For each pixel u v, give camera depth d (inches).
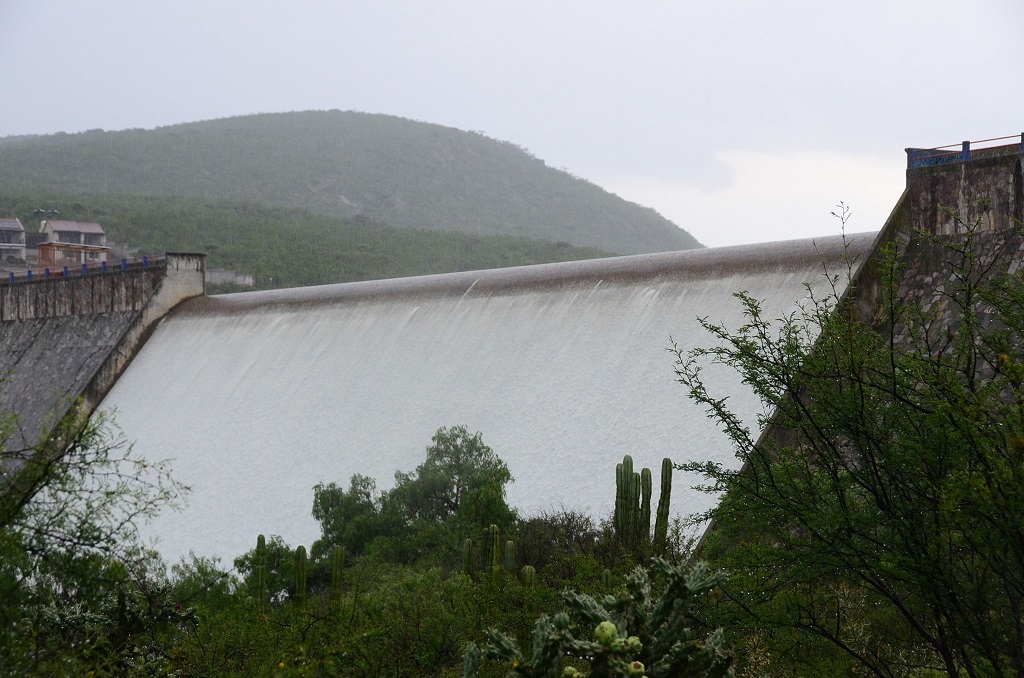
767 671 593.0
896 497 558.3
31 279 3612.2
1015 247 1342.3
